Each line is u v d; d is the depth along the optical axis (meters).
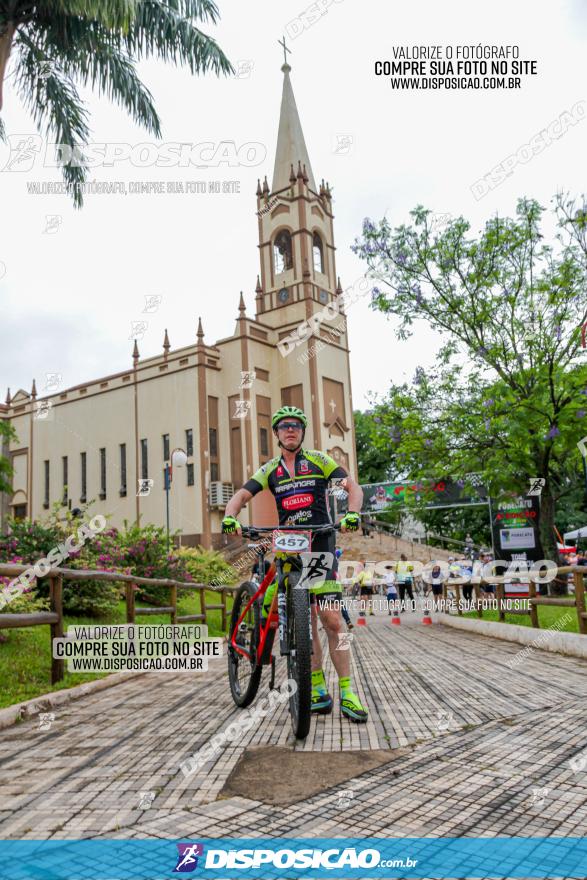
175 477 30.53
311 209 35.09
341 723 3.32
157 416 31.72
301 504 3.69
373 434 13.85
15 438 11.93
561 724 3.12
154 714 3.80
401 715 3.48
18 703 4.00
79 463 34.47
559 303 11.36
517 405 11.02
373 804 2.13
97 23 11.07
